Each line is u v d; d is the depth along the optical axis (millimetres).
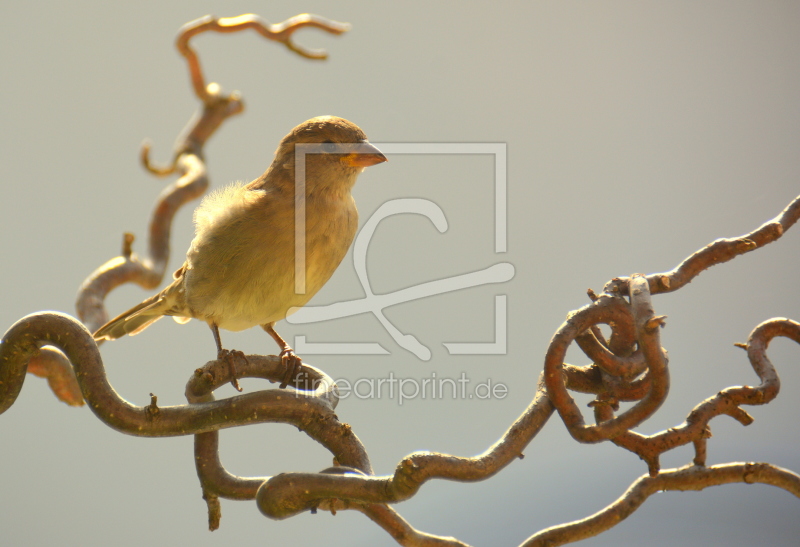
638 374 3898
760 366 3678
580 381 4051
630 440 3508
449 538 3838
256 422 3807
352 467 3777
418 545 3736
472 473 3361
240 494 3961
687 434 3490
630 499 3852
